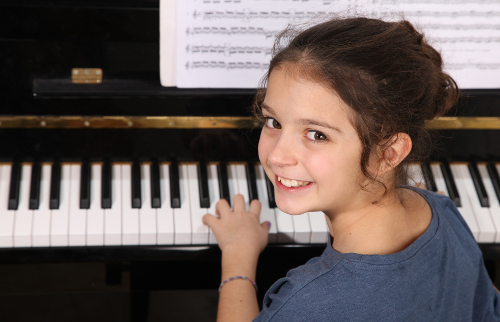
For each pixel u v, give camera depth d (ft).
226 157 4.95
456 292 2.94
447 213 3.37
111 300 6.55
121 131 4.70
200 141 4.84
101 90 4.46
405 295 2.59
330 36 2.62
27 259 4.46
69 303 6.53
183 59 4.22
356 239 2.84
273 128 2.85
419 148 2.90
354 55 2.48
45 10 4.19
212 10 4.06
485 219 4.89
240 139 4.86
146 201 4.69
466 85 4.50
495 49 4.36
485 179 5.08
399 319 2.59
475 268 3.21
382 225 2.80
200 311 6.71
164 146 4.82
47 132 4.61
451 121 4.83
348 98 2.41
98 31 4.33
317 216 4.75
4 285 5.20
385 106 2.49
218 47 4.20
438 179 5.06
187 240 4.60
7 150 4.64
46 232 4.41
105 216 4.55
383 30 2.69
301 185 2.78
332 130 2.48
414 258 2.65
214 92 4.53
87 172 4.74
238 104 4.65
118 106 4.55
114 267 5.25
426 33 4.23
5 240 4.38
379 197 2.77
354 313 2.55
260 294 5.11
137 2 4.26
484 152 5.08
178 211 4.66
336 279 2.56
